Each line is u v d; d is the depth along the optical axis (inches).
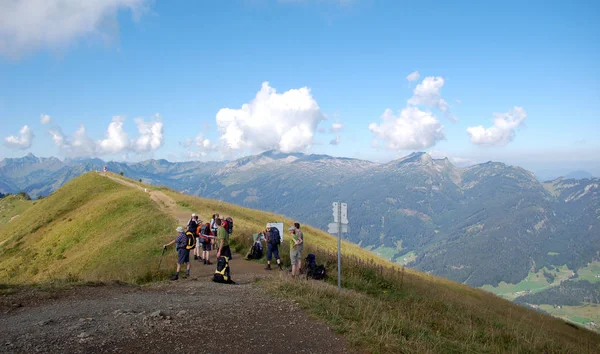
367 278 747.4
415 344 354.9
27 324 323.9
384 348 329.4
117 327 319.0
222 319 362.9
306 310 413.4
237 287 541.3
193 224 808.9
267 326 354.0
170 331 318.3
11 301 399.2
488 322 610.5
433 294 787.4
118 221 1571.1
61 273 1116.5
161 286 553.0
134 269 761.6
